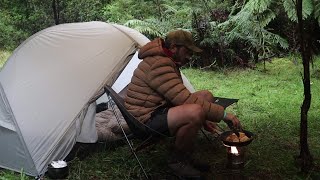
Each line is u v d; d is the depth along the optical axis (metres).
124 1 8.48
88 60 3.58
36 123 3.36
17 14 9.44
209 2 7.67
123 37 3.75
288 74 6.50
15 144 3.37
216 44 7.08
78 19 8.98
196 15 7.24
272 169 3.26
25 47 3.82
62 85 3.48
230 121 2.92
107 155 3.59
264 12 6.93
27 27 9.42
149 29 7.10
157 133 2.91
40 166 3.27
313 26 6.79
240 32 7.09
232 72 6.82
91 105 3.58
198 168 3.19
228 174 3.18
